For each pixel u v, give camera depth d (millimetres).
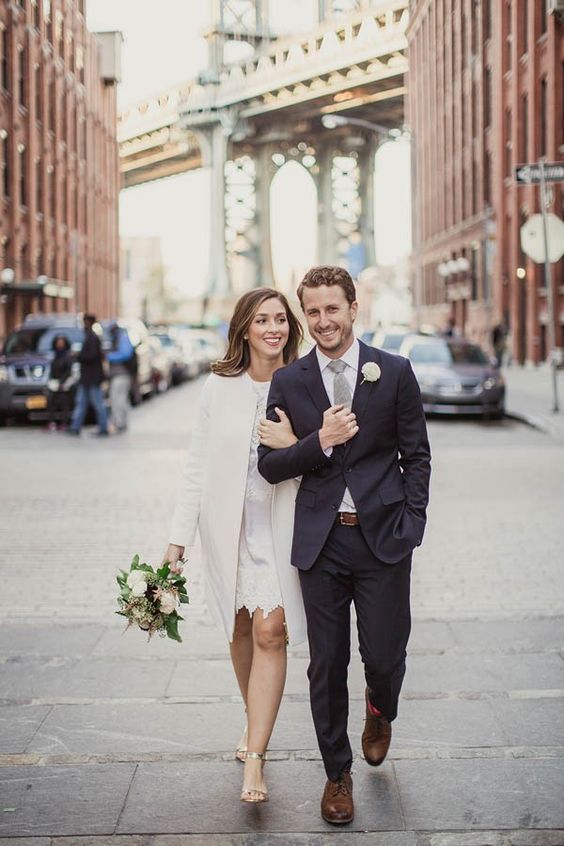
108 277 46438
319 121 76375
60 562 7551
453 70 24906
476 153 36031
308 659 5277
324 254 89188
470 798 3600
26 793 3666
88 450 14820
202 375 41312
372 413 3484
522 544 8078
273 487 3723
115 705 4559
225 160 50906
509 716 4371
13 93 33438
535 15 29969
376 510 3457
